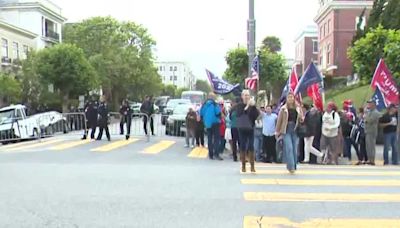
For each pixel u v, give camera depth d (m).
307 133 13.82
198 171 10.14
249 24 17.72
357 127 14.91
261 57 45.62
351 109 15.83
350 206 6.99
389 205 7.06
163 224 6.04
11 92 37.50
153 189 8.09
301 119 13.18
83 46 59.06
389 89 14.93
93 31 59.53
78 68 41.72
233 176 9.47
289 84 16.00
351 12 54.50
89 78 43.09
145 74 61.56
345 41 54.53
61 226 5.97
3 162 11.75
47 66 40.69
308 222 6.16
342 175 9.77
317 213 6.59
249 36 17.73
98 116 18.56
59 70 40.88
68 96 43.19
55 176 9.40
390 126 13.73
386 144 13.81
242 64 43.72
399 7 31.47
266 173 9.91
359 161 14.34
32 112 38.22
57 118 23.64
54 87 41.84
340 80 50.66
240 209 6.78
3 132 21.84
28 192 7.86
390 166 12.09
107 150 14.79
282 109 9.81
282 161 12.78
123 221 6.18
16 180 8.95
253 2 17.66
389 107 13.99
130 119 19.22
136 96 64.50
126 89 62.19
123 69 58.81
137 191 7.93
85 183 8.64
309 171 10.35
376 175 9.80
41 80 40.75
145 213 6.55
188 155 13.75
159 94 81.12
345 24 54.59
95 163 11.57
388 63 17.89
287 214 6.54
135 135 20.98
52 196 7.56
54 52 41.31
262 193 7.81
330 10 55.88
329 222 6.16
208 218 6.32
